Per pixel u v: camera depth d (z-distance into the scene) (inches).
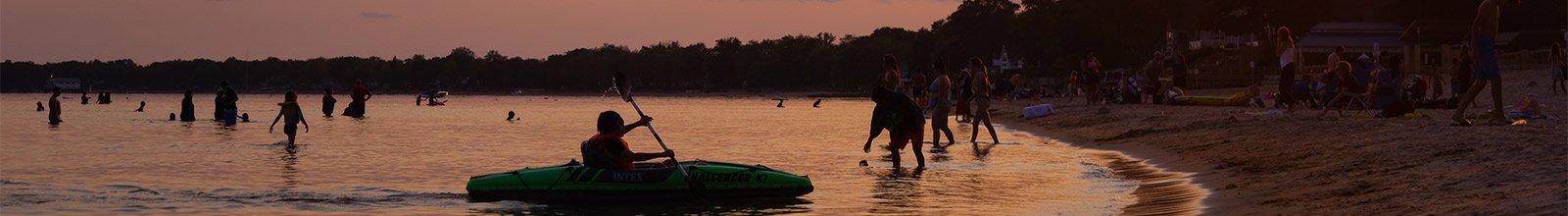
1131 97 1428.4
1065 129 1014.4
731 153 809.5
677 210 450.6
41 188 545.6
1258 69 2240.4
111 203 478.6
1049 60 4877.0
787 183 487.8
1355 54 2797.7
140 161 714.2
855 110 2330.2
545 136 1069.1
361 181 585.3
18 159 729.0
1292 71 960.9
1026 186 530.9
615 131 492.1
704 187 473.1
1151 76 1347.2
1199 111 1091.3
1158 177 556.7
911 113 625.3
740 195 480.7
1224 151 645.3
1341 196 414.9
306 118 1619.1
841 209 451.8
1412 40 2763.3
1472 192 380.5
